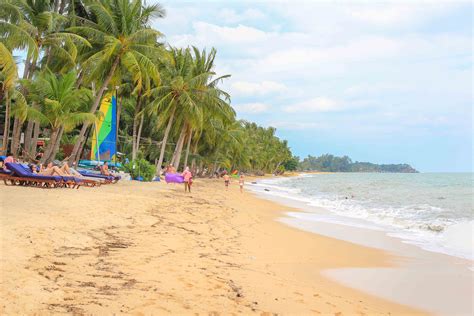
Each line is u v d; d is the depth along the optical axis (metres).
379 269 8.55
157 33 24.23
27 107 20.03
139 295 5.04
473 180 77.00
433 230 14.53
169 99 32.88
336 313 5.41
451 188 46.12
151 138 51.53
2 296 4.36
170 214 13.13
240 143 58.88
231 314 4.78
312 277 7.49
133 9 24.66
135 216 11.49
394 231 14.43
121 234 8.95
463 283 7.55
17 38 19.41
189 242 9.19
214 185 41.16
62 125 22.41
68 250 6.86
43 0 22.61
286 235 12.34
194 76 35.34
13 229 7.44
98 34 23.81
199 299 5.20
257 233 12.04
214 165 62.28
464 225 15.59
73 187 17.14
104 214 10.88
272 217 17.31
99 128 27.52
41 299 4.46
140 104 38.00
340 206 24.84
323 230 14.30
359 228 15.10
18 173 15.27
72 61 22.55
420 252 10.57
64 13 27.48
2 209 9.45
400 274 8.16
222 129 48.72
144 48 25.08
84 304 4.49
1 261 5.55
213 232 11.06
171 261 7.13
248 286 6.14
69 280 5.28
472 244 11.79
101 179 22.30
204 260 7.59
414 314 5.86
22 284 4.80
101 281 5.43
